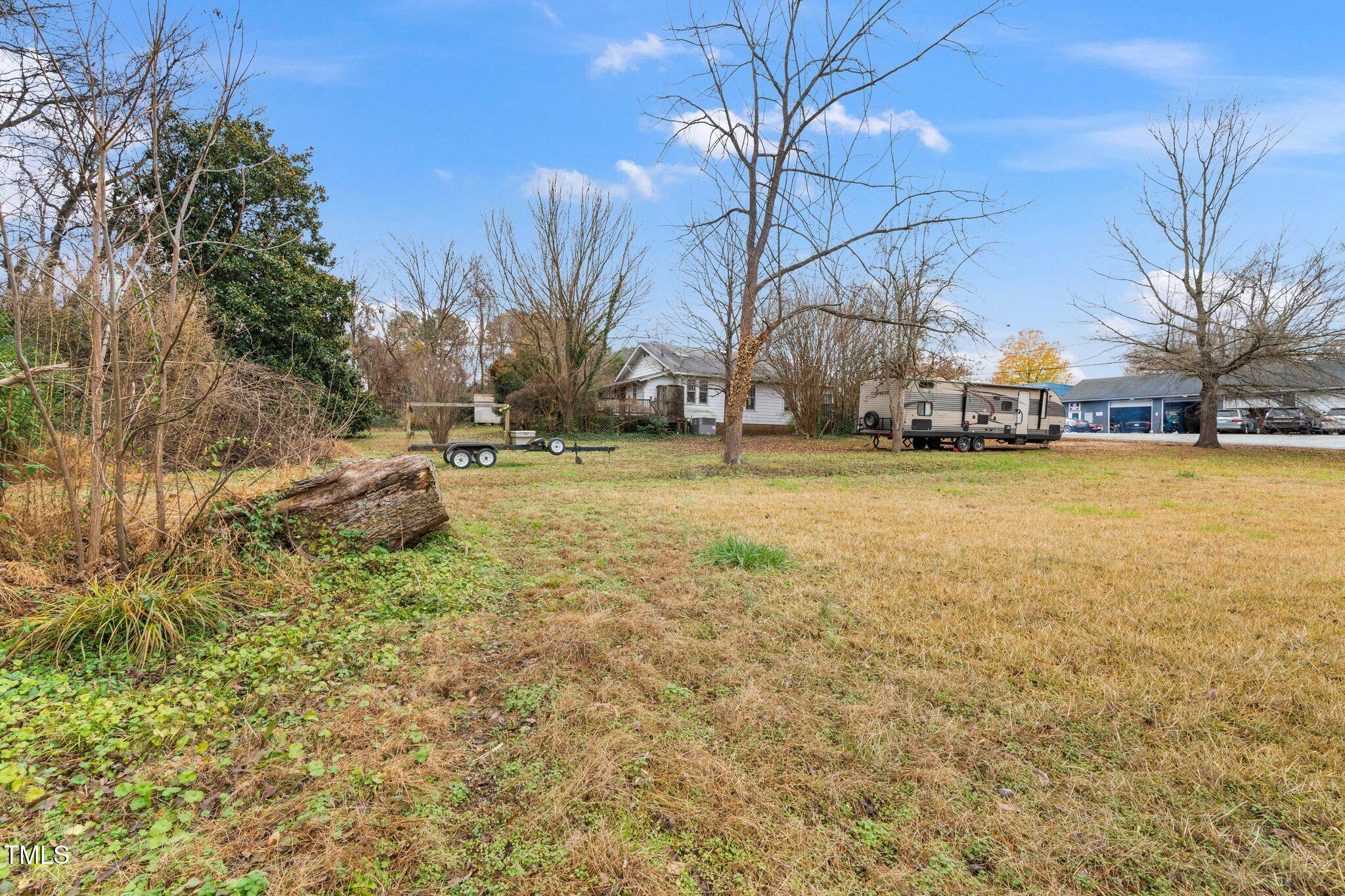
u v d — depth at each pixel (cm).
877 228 1246
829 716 283
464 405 1512
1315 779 233
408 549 537
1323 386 2067
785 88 1276
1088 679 314
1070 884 188
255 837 203
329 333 1845
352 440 2086
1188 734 267
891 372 1944
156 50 371
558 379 2538
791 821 214
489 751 257
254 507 461
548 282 2445
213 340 825
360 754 250
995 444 2545
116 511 392
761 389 3212
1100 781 235
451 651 352
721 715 284
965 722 278
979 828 211
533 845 204
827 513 778
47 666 308
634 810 220
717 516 754
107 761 239
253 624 376
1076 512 812
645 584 478
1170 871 193
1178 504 889
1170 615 403
